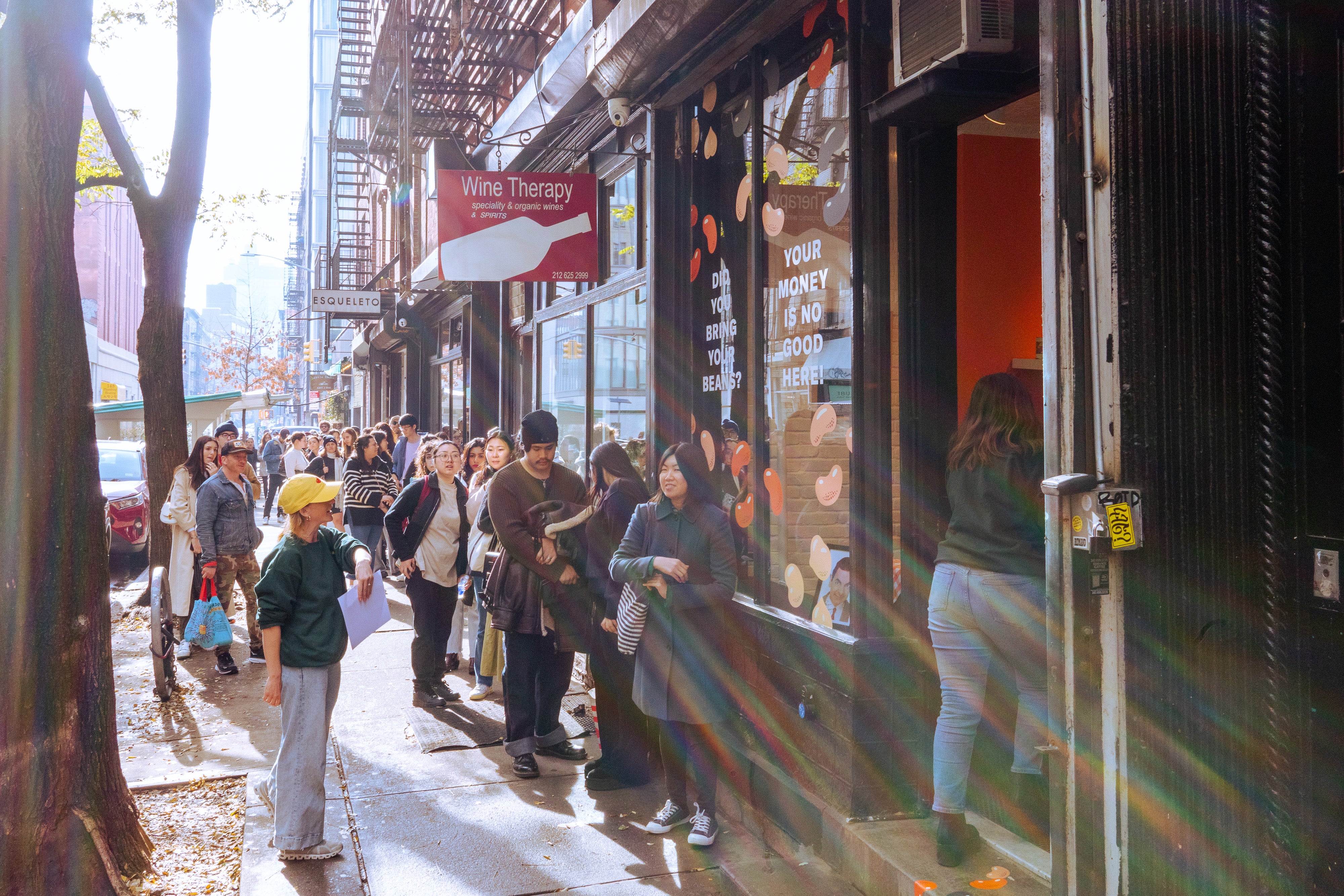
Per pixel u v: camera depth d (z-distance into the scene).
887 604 4.42
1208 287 2.79
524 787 5.57
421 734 6.46
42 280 3.94
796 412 5.12
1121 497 2.70
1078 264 2.79
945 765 3.88
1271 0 2.72
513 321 11.50
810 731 4.72
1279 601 2.76
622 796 5.43
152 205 9.86
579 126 8.27
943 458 4.48
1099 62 2.72
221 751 6.19
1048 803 4.09
